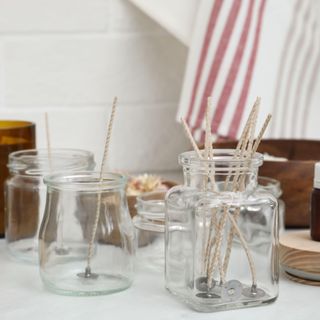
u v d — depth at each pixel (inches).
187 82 56.6
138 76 61.4
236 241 35.0
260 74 55.9
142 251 40.8
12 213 42.4
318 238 39.7
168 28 57.6
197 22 56.0
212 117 55.5
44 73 59.6
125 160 62.2
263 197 35.4
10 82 59.2
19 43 58.9
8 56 58.8
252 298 34.7
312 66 59.1
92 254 36.6
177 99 62.6
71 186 36.6
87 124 60.9
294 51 58.4
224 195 34.6
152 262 40.6
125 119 61.7
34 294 36.5
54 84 59.9
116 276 36.8
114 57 60.7
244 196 35.1
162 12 57.6
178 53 61.9
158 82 61.9
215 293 34.2
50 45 59.4
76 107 60.6
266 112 56.1
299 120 59.4
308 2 57.9
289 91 58.8
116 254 36.8
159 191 43.6
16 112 59.6
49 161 42.8
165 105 62.4
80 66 60.2
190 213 34.4
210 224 34.3
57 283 36.2
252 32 55.5
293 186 46.6
